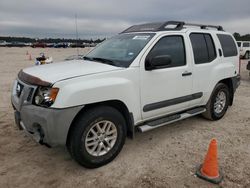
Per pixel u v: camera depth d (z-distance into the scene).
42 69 3.71
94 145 3.50
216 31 5.47
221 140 4.55
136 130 4.07
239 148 4.23
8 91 8.27
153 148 4.20
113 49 4.43
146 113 4.04
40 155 3.92
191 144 4.37
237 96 8.13
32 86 3.29
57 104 3.07
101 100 3.39
